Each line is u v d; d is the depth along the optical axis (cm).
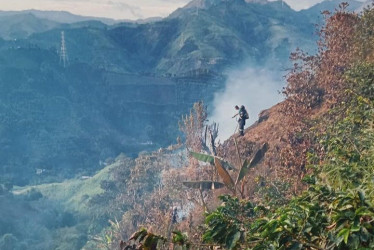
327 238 470
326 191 563
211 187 2133
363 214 431
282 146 2277
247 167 2059
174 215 2588
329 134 1141
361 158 828
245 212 696
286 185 1380
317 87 2320
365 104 1219
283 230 469
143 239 544
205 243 613
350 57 2184
